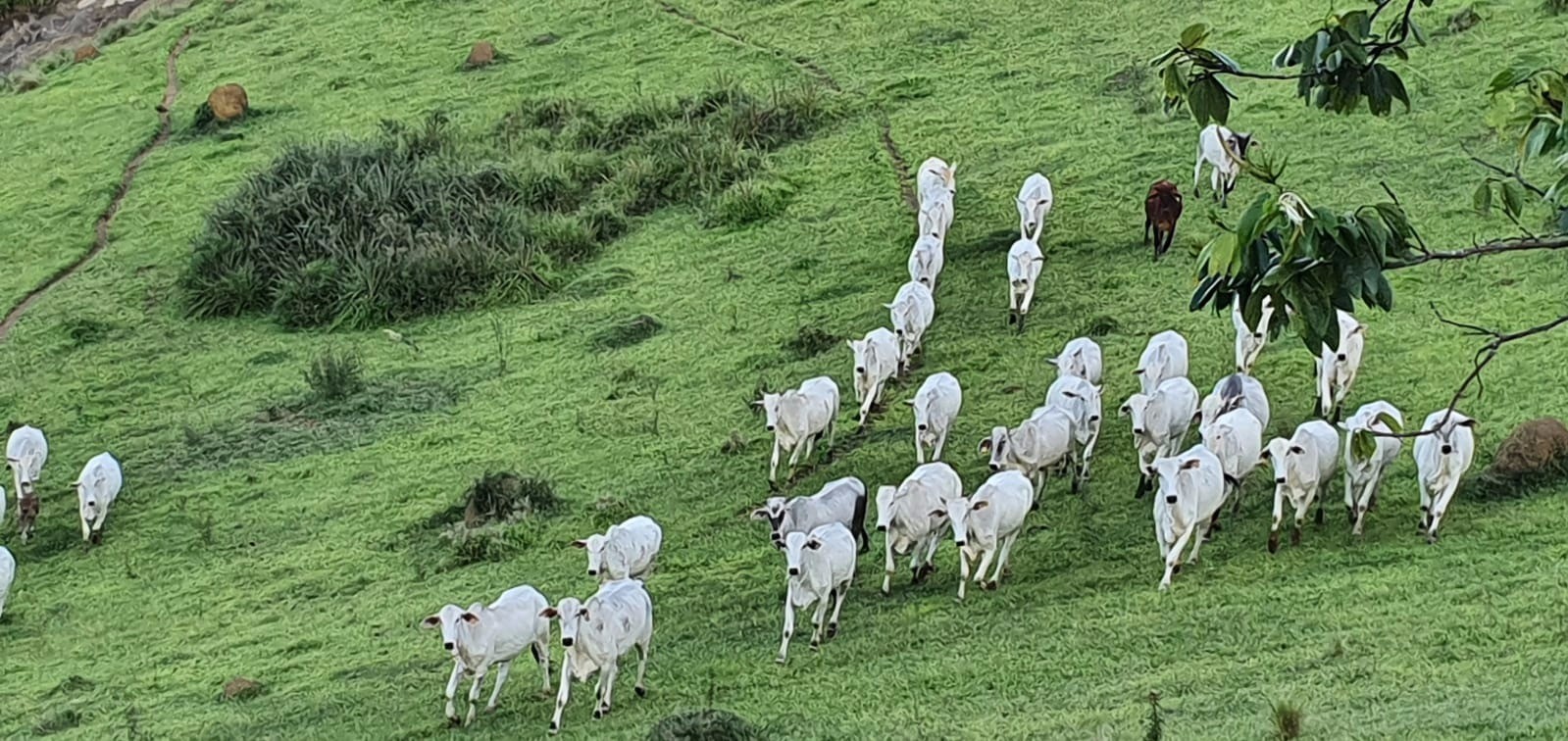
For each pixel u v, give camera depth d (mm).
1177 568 18609
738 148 36281
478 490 23609
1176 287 27375
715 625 19281
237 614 21891
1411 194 29000
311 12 50906
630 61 43344
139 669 20531
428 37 47219
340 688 18969
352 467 26141
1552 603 16469
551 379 28250
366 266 32594
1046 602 18375
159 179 41000
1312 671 15773
